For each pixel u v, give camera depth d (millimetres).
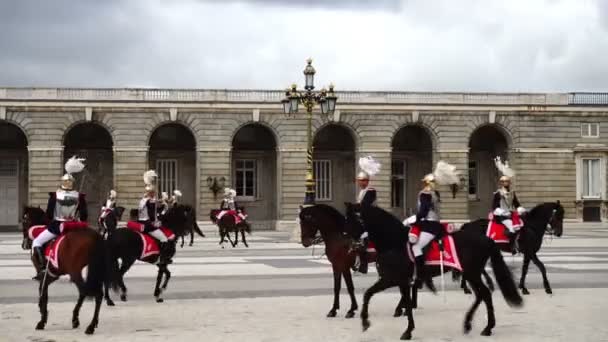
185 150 64812
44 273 15875
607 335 14766
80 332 15102
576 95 64875
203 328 15484
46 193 58656
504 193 21047
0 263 29609
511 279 15000
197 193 60375
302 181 61594
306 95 41375
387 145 62312
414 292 18047
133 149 59656
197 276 24969
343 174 66438
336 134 66312
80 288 15344
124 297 19156
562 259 31422
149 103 59750
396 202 67938
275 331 15180
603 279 24250
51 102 58594
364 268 16922
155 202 19609
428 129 63031
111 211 31062
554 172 63812
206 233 56312
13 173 62906
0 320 16516
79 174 62625
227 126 60844
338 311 17719
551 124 63969
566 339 14406
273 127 61406
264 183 66000
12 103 58188
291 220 61250
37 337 14633
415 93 63031
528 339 14453
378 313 17531
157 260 19422
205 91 60781
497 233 20719
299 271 26641
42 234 16312
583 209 64062
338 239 17078
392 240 15031
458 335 14930
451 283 23031
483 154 68250
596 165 64500
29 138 58594
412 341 14352
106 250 15430
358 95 62281
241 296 20172
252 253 35688
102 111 59406
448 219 62312
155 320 16438
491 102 63406
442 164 15992
